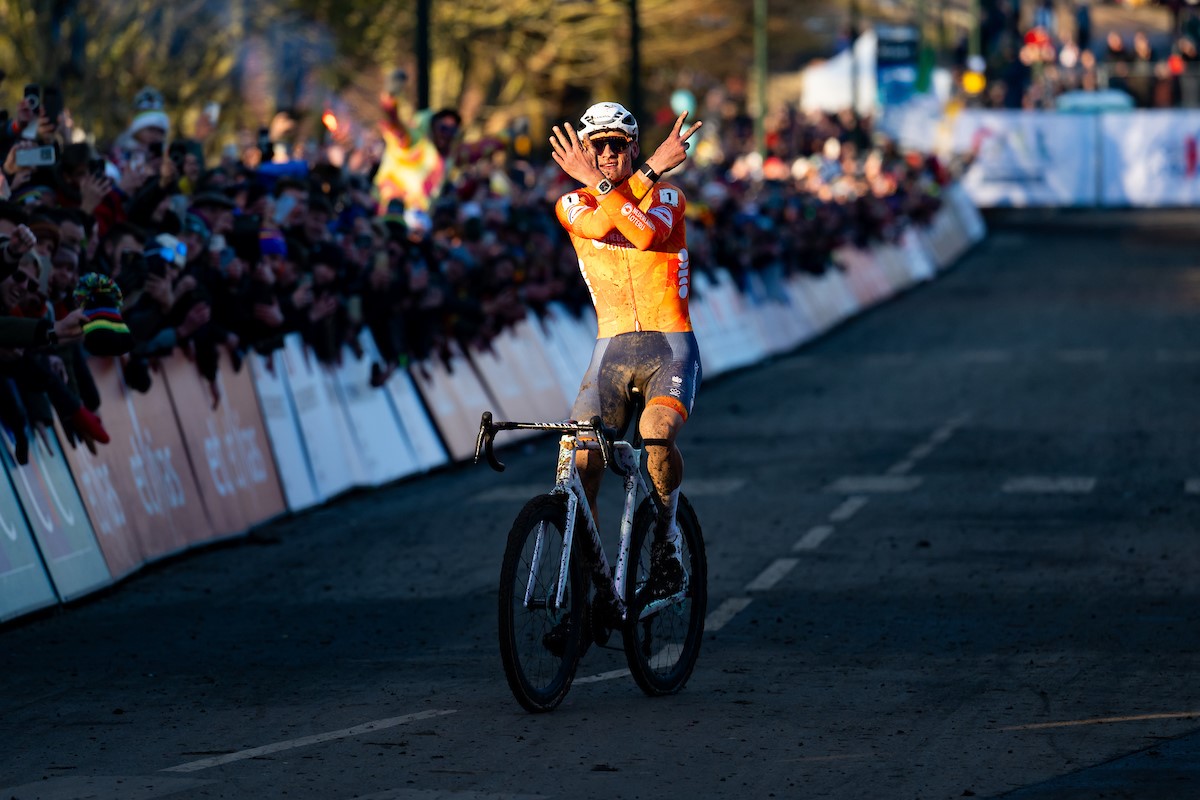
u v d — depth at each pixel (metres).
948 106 132.12
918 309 73.50
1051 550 25.03
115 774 14.32
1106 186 133.25
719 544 25.86
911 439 37.53
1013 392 45.59
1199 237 106.88
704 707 16.56
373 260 32.38
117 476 24.17
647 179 16.45
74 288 22.12
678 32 94.62
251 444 28.42
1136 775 14.08
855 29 136.12
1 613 20.48
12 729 15.98
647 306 16.70
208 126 29.52
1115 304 71.19
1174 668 18.02
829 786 13.86
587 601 16.92
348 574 24.14
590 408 16.56
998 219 125.38
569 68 88.50
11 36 50.66
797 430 39.69
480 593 22.64
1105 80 145.88
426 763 14.61
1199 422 39.09
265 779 14.13
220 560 25.36
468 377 37.44
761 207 63.94
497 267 37.12
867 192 79.69
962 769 14.30
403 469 33.47
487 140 43.03
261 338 28.22
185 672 18.34
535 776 14.19
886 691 17.12
